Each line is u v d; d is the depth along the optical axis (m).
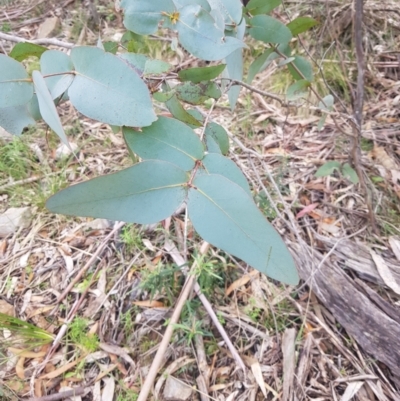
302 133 0.92
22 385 0.58
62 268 0.72
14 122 0.25
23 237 0.78
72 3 1.40
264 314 0.62
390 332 0.56
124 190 0.21
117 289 0.67
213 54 0.28
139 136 0.24
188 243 0.70
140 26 0.28
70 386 0.58
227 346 0.60
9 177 0.89
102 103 0.22
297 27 0.44
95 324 0.64
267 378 0.57
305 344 0.59
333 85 1.00
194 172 0.23
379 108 0.94
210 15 0.27
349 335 0.59
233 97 0.40
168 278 0.64
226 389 0.56
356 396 0.54
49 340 0.62
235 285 0.65
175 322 0.58
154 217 0.22
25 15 1.40
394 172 0.80
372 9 1.09
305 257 0.64
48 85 0.23
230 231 0.22
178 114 0.30
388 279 0.62
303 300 0.63
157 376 0.57
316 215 0.74
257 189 0.76
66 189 0.20
